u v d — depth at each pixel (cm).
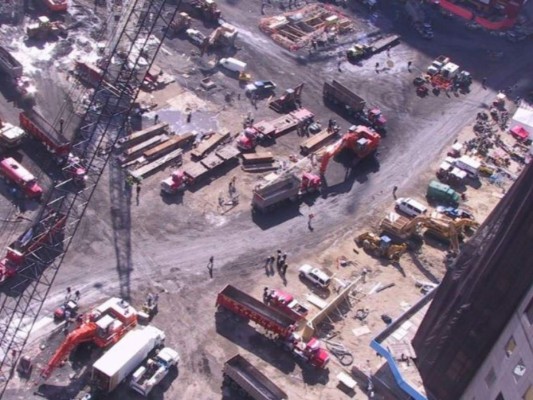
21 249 9656
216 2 16862
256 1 17262
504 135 14450
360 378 9219
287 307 9756
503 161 13600
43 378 8494
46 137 11512
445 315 8112
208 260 10531
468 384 7881
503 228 7350
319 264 10831
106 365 8362
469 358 7725
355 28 17112
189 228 11000
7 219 10450
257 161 12450
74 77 13375
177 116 13125
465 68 16550
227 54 15138
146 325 9369
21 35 14200
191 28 15612
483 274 7438
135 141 12194
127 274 10031
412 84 15588
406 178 12912
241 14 16638
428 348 8381
